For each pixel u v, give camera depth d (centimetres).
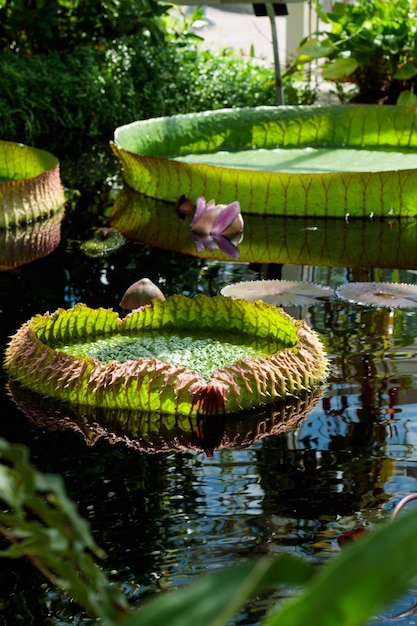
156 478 235
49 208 505
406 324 343
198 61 800
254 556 197
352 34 751
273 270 423
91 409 273
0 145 558
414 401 279
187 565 194
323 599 51
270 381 277
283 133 628
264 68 823
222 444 254
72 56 749
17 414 270
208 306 312
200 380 270
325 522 211
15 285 392
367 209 498
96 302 371
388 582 51
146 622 54
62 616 176
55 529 67
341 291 380
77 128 698
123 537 206
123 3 786
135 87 760
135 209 518
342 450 249
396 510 132
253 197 505
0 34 777
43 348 286
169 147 605
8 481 63
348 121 624
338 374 298
